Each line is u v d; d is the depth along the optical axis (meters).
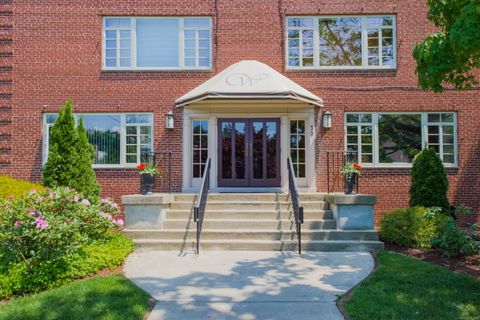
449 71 6.86
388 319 4.50
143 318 4.70
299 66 12.54
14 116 12.26
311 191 12.04
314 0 12.55
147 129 12.45
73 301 5.08
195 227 9.12
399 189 12.18
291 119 12.48
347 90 12.43
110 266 6.79
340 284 5.98
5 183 9.61
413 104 12.37
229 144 12.38
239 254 8.00
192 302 5.23
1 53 12.34
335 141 12.30
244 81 10.96
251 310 4.95
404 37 12.48
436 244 7.96
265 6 12.59
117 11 12.46
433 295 5.28
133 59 12.48
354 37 12.61
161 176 12.25
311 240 8.59
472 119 12.30
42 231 6.06
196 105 12.15
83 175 10.39
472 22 5.47
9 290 5.71
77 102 12.33
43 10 12.44
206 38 12.63
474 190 12.13
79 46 12.41
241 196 10.18
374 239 8.56
